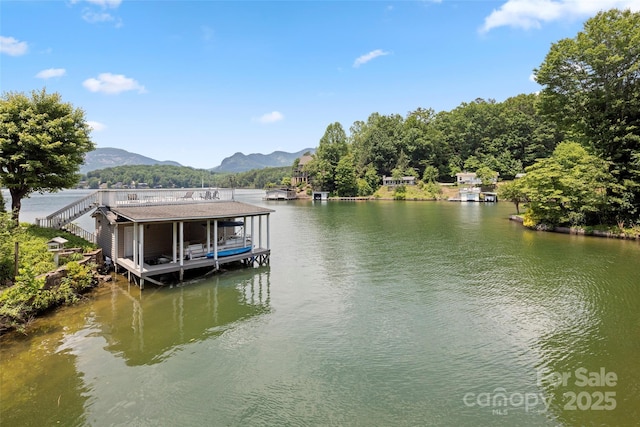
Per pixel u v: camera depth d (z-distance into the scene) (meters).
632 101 29.81
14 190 19.14
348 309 14.78
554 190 34.44
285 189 93.12
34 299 13.21
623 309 14.38
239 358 10.77
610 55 29.83
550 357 10.79
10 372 9.74
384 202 79.12
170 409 8.37
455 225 39.81
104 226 20.09
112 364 10.29
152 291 16.47
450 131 104.38
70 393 8.86
